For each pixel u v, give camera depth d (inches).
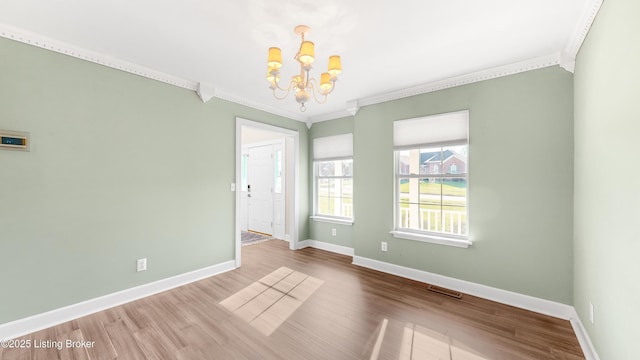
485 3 68.0
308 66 72.7
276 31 81.2
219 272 134.5
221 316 92.3
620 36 52.5
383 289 115.6
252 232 242.2
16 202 80.5
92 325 86.2
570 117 91.4
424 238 123.5
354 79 119.1
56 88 87.6
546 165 95.9
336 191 181.3
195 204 125.0
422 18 74.4
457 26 78.4
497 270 105.4
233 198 140.9
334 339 79.3
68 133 90.0
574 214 89.4
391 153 136.6
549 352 73.4
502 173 104.7
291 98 146.3
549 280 94.8
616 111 54.6
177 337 79.9
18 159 80.8
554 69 94.5
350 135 168.7
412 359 70.6
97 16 73.9
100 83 96.9
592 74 70.1
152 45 90.2
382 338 79.9
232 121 140.8
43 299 84.9
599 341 65.8
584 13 70.4
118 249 101.2
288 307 99.0
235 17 74.0
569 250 91.3
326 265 148.3
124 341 77.9
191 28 79.8
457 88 116.0
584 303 78.4
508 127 103.4
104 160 97.9
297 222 183.6
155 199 111.5
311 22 76.3
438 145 121.8
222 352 73.2
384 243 138.6
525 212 99.8
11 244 79.7
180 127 119.7
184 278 120.6
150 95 110.0
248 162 248.2
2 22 76.7
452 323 88.1
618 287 54.7
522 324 87.7
